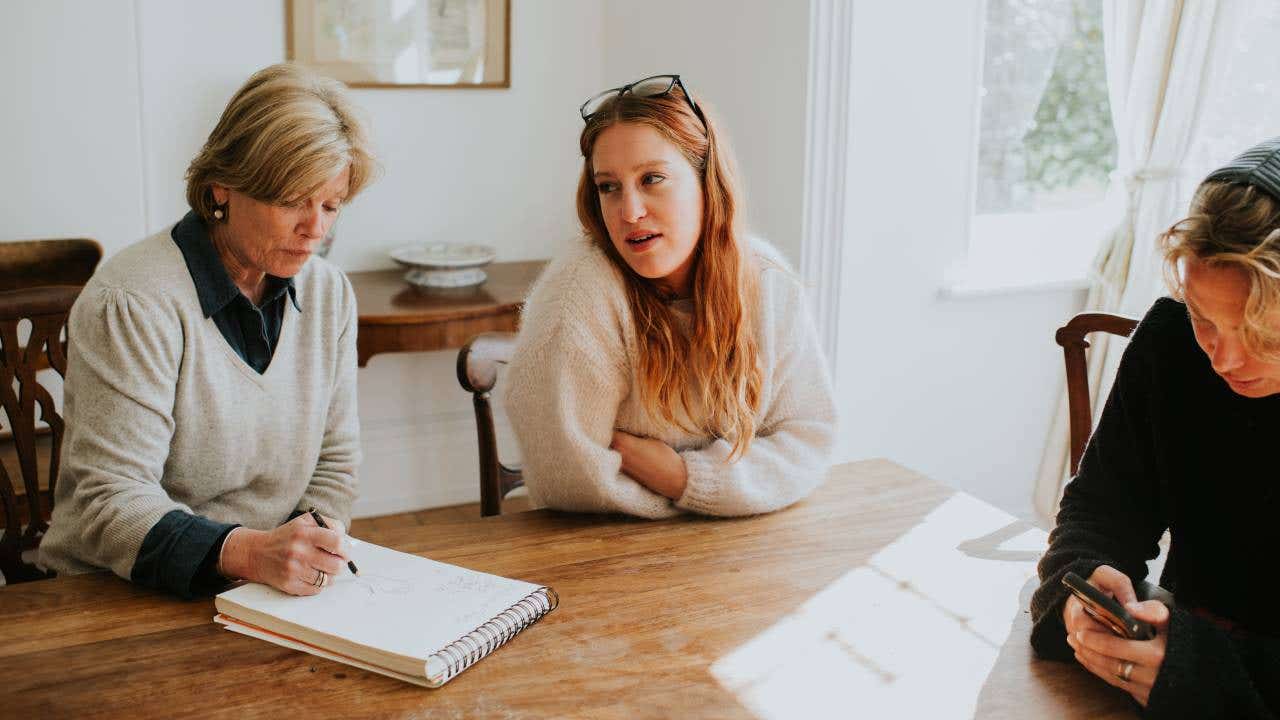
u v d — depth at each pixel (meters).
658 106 1.48
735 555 1.47
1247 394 1.07
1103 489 1.34
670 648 1.23
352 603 1.27
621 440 1.60
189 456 1.52
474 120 3.46
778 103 2.82
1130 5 2.73
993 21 2.93
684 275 1.61
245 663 1.18
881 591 1.37
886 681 1.18
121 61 2.96
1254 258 0.95
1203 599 1.29
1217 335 1.03
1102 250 2.90
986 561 1.46
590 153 1.54
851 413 2.94
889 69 2.78
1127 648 1.11
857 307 2.88
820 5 2.67
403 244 3.45
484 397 1.80
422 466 3.54
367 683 1.15
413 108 3.37
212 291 1.48
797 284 1.72
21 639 1.21
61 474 1.48
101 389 1.41
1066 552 1.27
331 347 1.65
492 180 3.53
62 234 2.97
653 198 1.49
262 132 1.37
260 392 1.56
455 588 1.31
